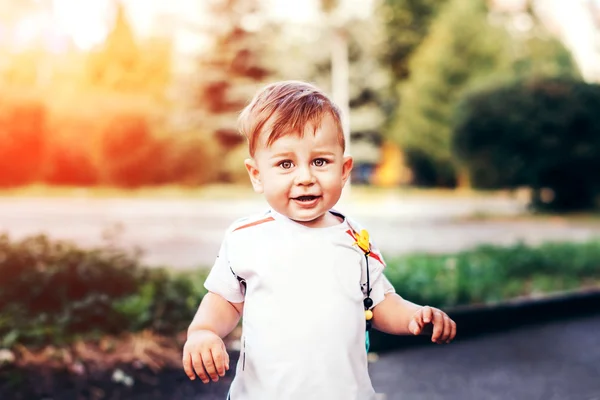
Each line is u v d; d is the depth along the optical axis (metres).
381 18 38.38
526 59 34.81
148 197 25.33
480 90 19.16
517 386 4.57
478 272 7.48
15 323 4.50
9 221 15.20
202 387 4.16
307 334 1.84
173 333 4.91
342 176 1.98
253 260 1.91
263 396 1.85
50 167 28.11
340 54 34.34
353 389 1.86
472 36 32.91
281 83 2.06
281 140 1.90
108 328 4.79
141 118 28.77
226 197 25.98
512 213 19.20
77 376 4.14
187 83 38.53
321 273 1.89
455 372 4.85
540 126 18.11
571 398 4.31
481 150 18.86
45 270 4.99
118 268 5.39
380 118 35.72
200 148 30.16
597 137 18.25
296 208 1.91
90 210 18.86
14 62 34.16
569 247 9.51
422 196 28.75
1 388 3.90
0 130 26.06
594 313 7.09
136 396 3.98
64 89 30.77
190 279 6.00
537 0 38.31
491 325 6.23
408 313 1.98
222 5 38.62
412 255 9.04
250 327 1.89
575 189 19.25
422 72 33.34
